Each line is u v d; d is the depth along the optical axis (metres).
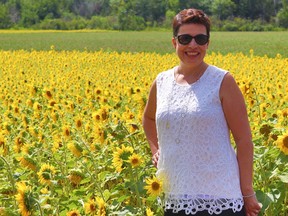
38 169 5.45
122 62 22.20
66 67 20.31
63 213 4.69
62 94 10.99
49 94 8.36
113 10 120.12
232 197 3.71
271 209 4.57
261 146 5.11
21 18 116.75
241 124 3.75
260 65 18.86
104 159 5.77
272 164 4.88
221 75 3.77
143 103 6.31
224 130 3.77
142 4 116.50
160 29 99.38
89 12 129.38
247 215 3.81
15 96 11.13
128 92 8.70
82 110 8.56
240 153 3.77
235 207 3.71
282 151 4.26
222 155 3.72
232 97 3.75
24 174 5.43
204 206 3.72
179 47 3.83
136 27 100.94
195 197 3.73
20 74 17.06
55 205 4.81
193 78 3.84
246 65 18.23
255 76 14.61
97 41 50.62
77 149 5.29
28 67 21.12
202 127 3.71
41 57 25.50
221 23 100.06
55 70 19.47
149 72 17.27
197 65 3.83
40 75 18.03
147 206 4.78
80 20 107.56
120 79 14.54
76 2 129.25
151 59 23.03
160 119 3.85
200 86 3.78
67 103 9.07
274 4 116.06
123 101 9.13
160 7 116.56
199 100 3.74
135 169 4.31
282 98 8.61
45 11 121.12
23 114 8.19
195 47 3.78
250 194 3.76
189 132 3.73
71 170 5.14
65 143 6.27
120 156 4.22
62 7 126.44
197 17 3.80
